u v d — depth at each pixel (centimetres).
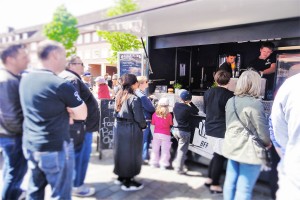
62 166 156
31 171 163
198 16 305
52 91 146
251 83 176
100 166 322
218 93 234
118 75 455
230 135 180
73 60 213
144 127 259
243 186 177
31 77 150
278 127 122
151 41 458
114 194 252
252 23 338
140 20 328
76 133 218
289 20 304
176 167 306
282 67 373
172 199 244
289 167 110
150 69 459
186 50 527
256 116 168
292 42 379
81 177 243
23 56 177
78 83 208
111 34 505
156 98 397
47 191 225
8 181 196
